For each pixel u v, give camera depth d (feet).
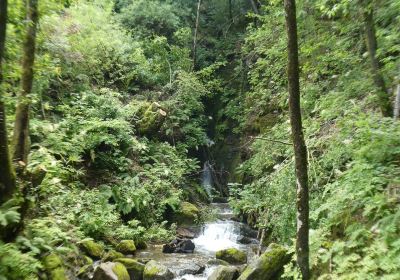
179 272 21.21
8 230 14.53
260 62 27.96
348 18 21.25
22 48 16.69
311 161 19.15
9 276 13.12
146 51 43.93
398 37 16.56
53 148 24.76
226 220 32.58
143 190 28.94
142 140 34.45
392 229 12.27
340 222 15.14
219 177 41.39
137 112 36.04
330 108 19.38
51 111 29.27
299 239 11.72
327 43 21.72
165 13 45.42
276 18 27.14
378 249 12.50
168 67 43.68
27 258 13.74
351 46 22.03
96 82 36.17
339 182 15.90
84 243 21.59
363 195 14.20
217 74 48.16
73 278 18.21
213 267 22.35
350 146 16.20
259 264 17.11
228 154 41.68
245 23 50.29
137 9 45.24
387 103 16.35
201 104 41.34
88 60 33.96
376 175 14.14
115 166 30.53
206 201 37.70
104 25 36.99
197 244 28.19
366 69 19.12
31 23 15.64
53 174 20.88
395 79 16.85
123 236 25.58
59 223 19.56
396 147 14.05
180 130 39.27
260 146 26.35
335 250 14.03
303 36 23.47
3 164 14.28
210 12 53.62
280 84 28.30
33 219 17.31
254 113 36.22
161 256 24.49
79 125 28.63
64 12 33.17
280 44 26.30
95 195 26.16
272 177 21.33
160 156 34.55
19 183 15.84
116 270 19.21
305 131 20.11
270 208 21.24
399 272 11.47
